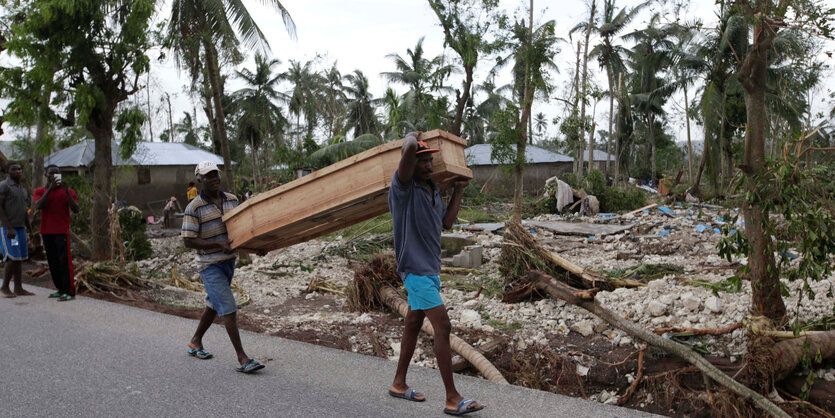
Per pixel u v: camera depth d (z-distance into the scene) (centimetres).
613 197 2327
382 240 1449
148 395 434
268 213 474
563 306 691
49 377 474
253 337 602
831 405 422
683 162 5541
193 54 1316
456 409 389
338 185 444
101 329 630
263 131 4431
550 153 3556
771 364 429
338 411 402
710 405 438
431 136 417
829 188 450
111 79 1141
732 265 874
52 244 782
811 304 593
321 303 859
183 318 686
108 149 1159
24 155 2303
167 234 2133
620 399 482
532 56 1438
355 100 4738
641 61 3497
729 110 2133
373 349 593
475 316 680
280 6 1380
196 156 3044
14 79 1073
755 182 461
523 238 811
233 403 418
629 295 683
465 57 1520
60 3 998
